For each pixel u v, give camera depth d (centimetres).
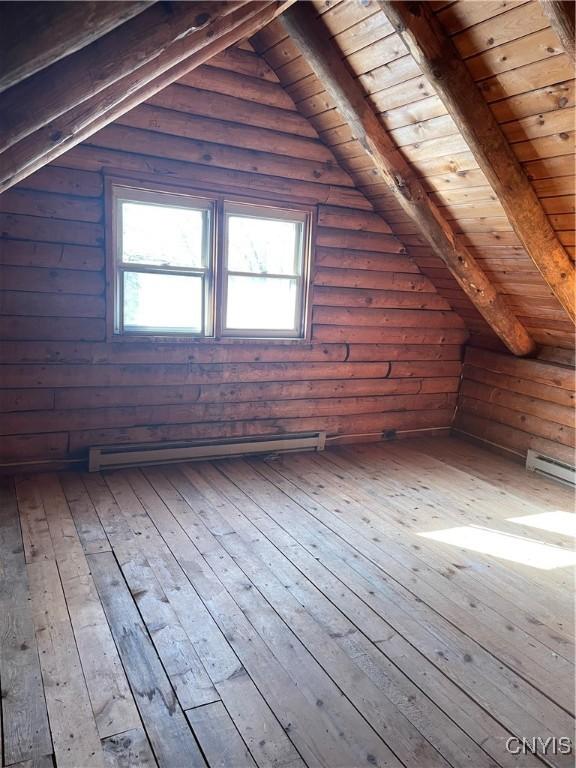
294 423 464
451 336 517
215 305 407
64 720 174
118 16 116
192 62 271
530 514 356
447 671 205
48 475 376
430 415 530
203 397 418
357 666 205
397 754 168
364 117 324
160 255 389
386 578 269
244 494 367
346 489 386
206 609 236
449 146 310
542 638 228
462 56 258
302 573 270
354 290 460
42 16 110
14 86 148
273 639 218
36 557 271
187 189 379
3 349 350
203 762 161
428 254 450
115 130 348
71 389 376
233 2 161
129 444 402
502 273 388
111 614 229
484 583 269
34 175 336
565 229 315
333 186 426
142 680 192
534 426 453
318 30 297
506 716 185
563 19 208
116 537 296
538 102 256
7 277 342
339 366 470
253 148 389
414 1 241
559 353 443
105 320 373
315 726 177
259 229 420
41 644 208
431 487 399
